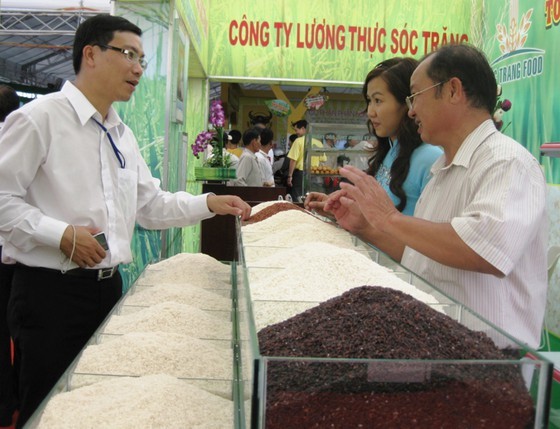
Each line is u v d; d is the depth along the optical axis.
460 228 1.38
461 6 7.48
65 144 2.04
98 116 2.12
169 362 1.41
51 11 5.48
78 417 1.13
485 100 1.60
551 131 5.17
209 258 2.61
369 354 0.92
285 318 1.16
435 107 1.62
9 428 2.85
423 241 1.43
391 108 2.36
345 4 7.52
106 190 2.12
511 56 6.03
